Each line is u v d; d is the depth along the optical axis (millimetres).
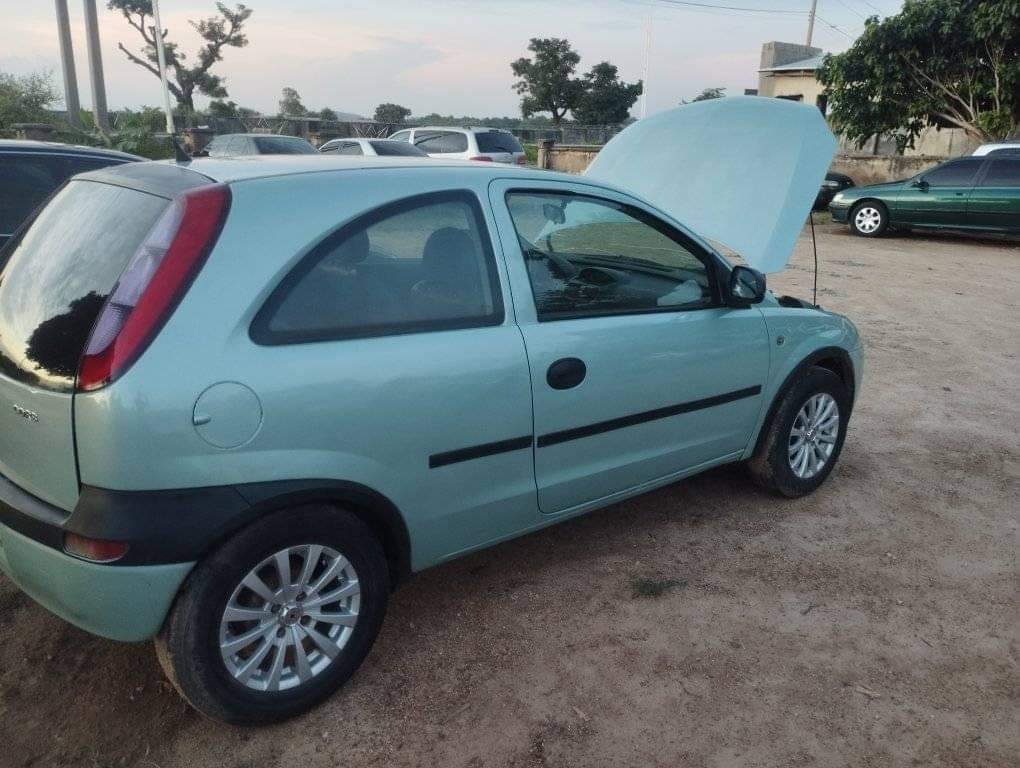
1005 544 3955
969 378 6711
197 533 2287
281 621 2551
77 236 2650
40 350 2402
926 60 17562
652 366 3451
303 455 2463
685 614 3295
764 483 4289
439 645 3062
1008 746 2617
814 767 2514
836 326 4391
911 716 2744
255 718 2543
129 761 2479
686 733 2641
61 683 2809
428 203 2869
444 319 2846
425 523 2869
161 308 2271
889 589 3523
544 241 3248
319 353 2508
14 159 5438
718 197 4121
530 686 2846
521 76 55438
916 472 4809
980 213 14398
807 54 29828
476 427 2895
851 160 20297
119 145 21375
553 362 3088
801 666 2988
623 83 54781
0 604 3248
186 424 2254
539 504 3232
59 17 32562
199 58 51281
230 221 2432
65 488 2314
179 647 2361
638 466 3559
